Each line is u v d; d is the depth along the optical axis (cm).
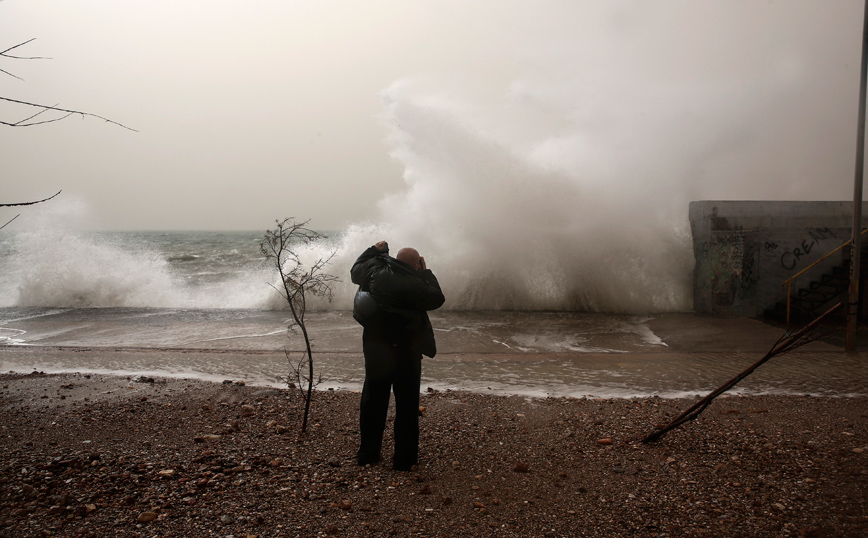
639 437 441
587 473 368
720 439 430
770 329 1073
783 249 1284
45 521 291
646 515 305
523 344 923
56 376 675
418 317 374
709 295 1299
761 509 309
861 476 352
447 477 363
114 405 537
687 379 673
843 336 1002
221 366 749
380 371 372
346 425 476
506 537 281
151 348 882
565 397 586
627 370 724
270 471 368
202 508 309
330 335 1012
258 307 1438
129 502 313
